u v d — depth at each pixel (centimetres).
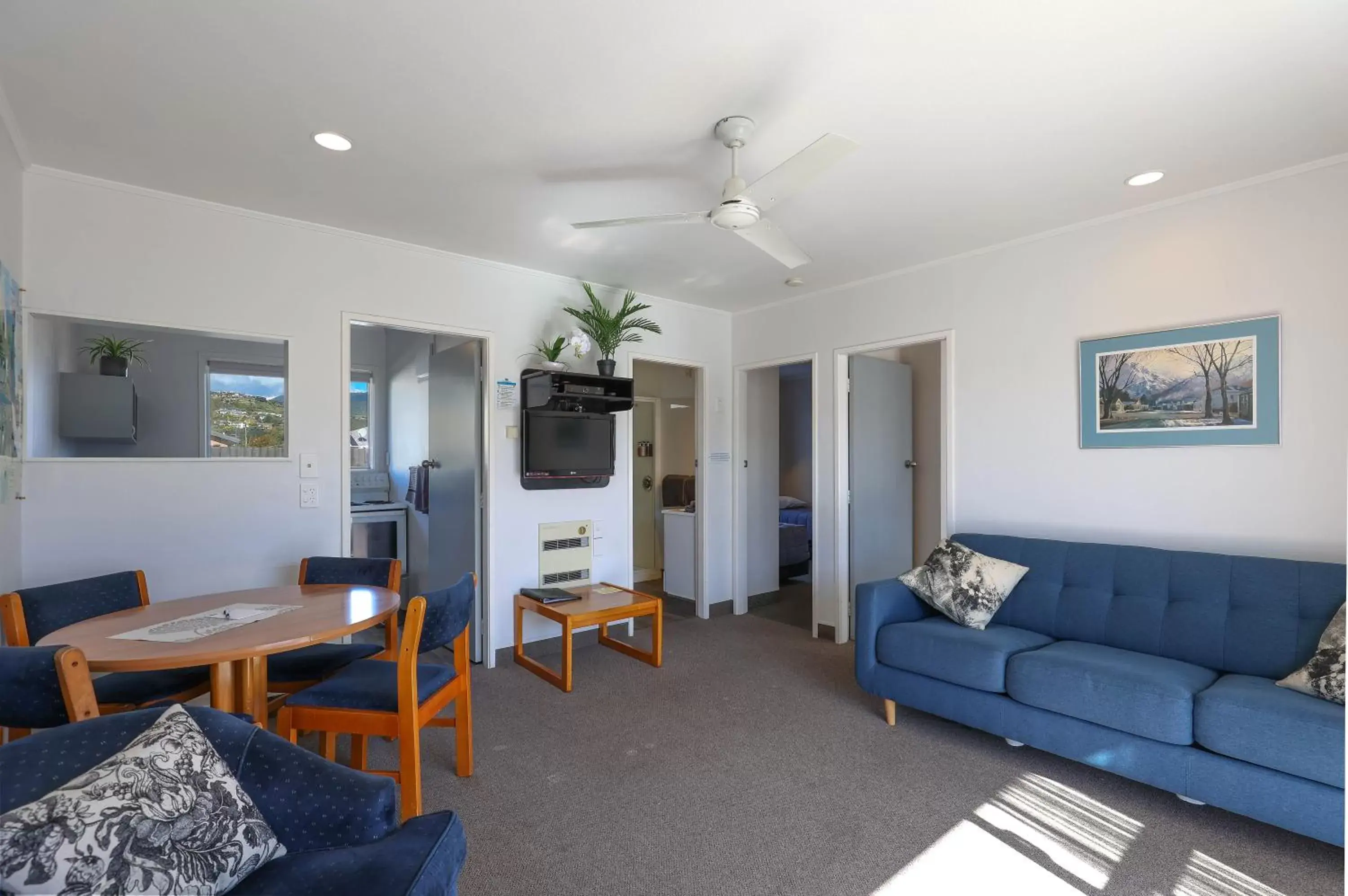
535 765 273
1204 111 237
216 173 286
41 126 245
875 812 238
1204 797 220
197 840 118
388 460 654
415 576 560
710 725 316
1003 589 317
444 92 224
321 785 140
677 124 247
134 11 181
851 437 476
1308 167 277
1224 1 179
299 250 343
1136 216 325
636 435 712
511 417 423
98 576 267
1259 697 216
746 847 216
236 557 323
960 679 285
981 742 298
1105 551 309
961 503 393
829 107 234
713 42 197
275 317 335
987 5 181
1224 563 274
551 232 359
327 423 350
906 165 279
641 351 490
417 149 265
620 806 241
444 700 245
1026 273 366
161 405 518
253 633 203
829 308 473
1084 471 342
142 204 301
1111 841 220
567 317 448
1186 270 309
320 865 128
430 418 494
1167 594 283
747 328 539
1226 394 297
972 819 233
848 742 297
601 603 394
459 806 241
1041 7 181
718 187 304
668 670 399
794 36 194
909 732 308
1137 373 324
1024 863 208
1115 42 197
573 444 442
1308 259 277
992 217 338
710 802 245
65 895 100
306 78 216
